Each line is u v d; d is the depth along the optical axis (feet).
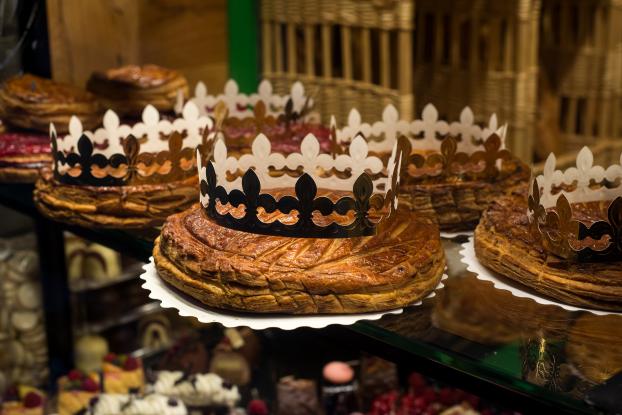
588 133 7.38
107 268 7.50
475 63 6.59
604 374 3.12
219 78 7.52
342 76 6.91
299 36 7.08
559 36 7.28
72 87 6.42
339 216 4.01
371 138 5.38
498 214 4.18
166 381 6.66
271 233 3.82
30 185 5.74
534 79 6.51
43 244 7.18
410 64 6.30
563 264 3.64
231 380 6.65
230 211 3.95
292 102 6.00
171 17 7.11
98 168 4.69
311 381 6.36
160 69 6.78
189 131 5.24
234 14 7.39
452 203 4.54
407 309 3.65
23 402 6.91
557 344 3.33
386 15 6.28
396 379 6.42
